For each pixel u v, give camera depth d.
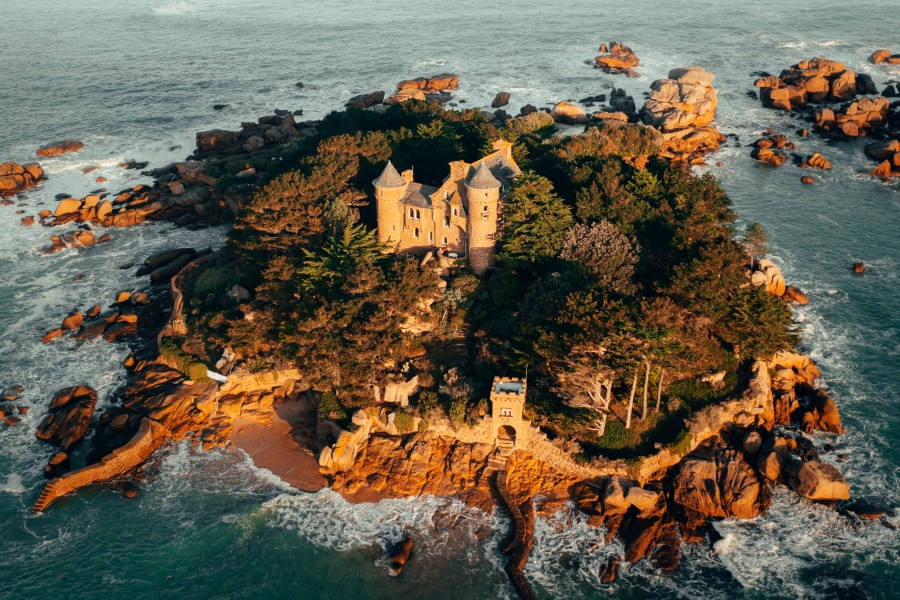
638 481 113.31
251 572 106.31
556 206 136.12
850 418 126.25
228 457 123.25
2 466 123.75
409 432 122.38
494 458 118.00
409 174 144.25
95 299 164.25
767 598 99.88
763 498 112.12
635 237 135.75
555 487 114.88
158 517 114.31
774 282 151.62
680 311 125.62
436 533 109.81
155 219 196.00
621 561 105.25
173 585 105.19
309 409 129.75
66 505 116.75
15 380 140.62
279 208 146.25
